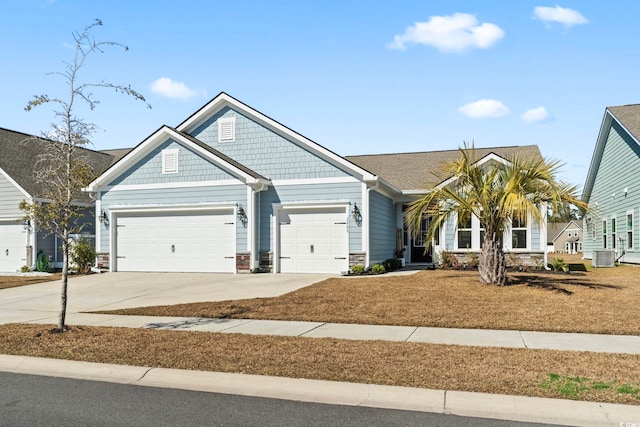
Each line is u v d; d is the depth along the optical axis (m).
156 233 19.81
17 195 22.08
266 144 19.44
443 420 5.39
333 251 18.42
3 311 12.41
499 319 10.08
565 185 13.98
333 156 18.38
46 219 9.89
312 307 11.66
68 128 9.91
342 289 14.06
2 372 7.48
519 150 24.48
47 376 7.24
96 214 20.39
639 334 8.93
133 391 6.49
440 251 20.97
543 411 5.50
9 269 22.50
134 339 8.85
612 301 11.66
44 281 18.17
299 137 18.80
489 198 13.93
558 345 8.18
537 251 19.64
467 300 12.02
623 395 5.79
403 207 23.16
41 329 9.78
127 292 15.00
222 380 6.69
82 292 15.24
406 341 8.53
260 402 6.01
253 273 18.56
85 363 7.59
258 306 11.95
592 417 5.36
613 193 26.19
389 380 6.44
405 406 5.83
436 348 7.98
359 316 10.64
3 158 22.64
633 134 21.75
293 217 18.92
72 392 6.46
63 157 9.97
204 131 20.31
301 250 18.77
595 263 21.94
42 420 5.45
